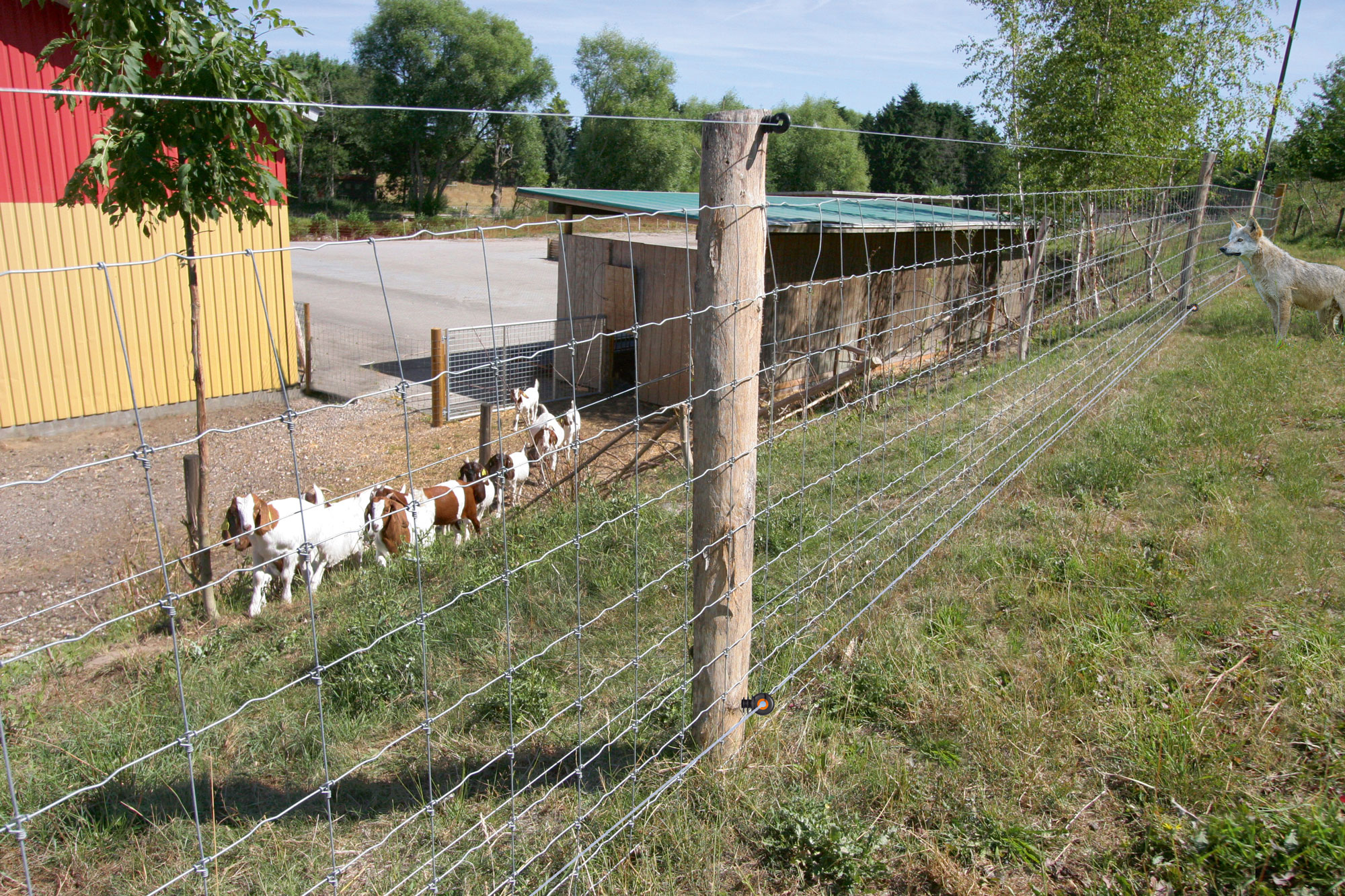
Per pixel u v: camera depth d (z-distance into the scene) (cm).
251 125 547
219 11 541
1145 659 460
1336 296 1177
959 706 423
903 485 631
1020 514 658
